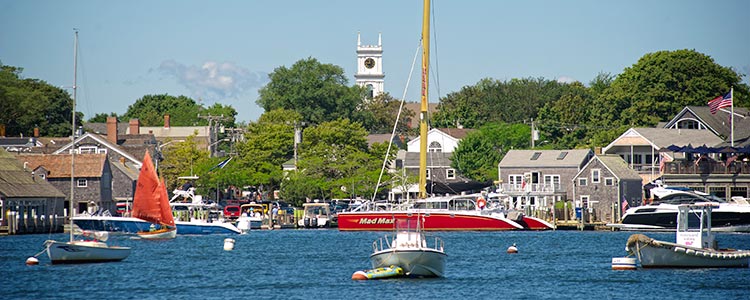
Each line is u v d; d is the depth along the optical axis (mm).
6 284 100125
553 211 181625
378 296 91875
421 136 172750
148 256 128875
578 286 98188
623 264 109625
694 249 106625
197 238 165750
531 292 94562
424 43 171625
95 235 142500
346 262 121000
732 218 162875
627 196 196500
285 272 110438
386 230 173375
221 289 97562
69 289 97375
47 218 176625
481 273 108188
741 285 96750
